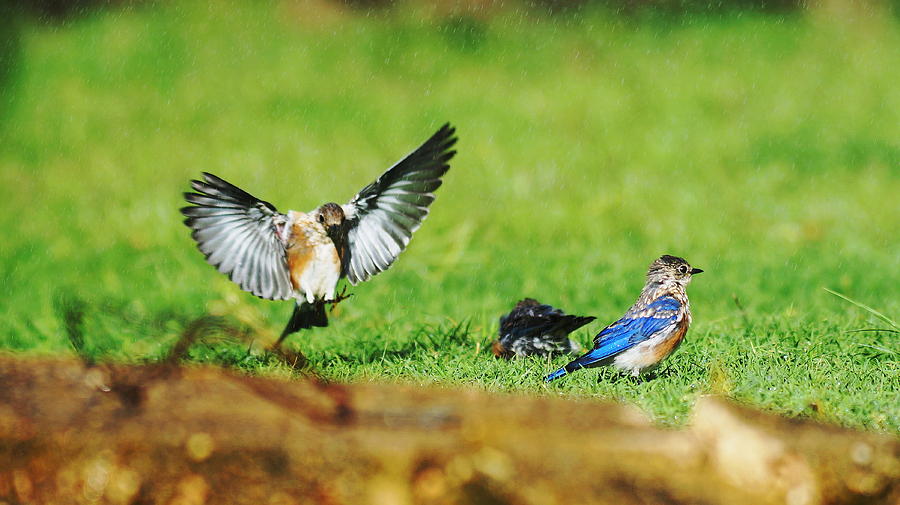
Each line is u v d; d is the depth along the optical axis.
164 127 24.62
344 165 22.30
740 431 6.02
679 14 30.56
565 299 13.92
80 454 5.83
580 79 27.38
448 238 16.84
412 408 6.52
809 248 16.61
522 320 10.35
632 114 25.08
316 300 9.69
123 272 15.88
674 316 9.39
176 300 13.88
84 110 25.48
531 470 5.71
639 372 9.40
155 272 15.83
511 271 15.37
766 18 30.36
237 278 9.43
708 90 26.23
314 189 20.72
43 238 17.94
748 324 11.23
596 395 8.09
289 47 28.77
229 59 28.14
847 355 9.55
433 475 5.70
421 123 24.81
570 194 20.05
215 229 9.34
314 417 6.25
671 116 24.83
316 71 27.62
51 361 7.23
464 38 29.28
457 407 6.59
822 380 8.52
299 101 25.97
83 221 18.88
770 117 24.62
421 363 9.65
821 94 25.98
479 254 16.41
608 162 22.09
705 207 19.19
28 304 14.04
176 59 28.02
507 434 6.03
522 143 23.36
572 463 5.77
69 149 23.38
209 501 5.76
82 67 27.61
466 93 26.44
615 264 15.79
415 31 29.59
